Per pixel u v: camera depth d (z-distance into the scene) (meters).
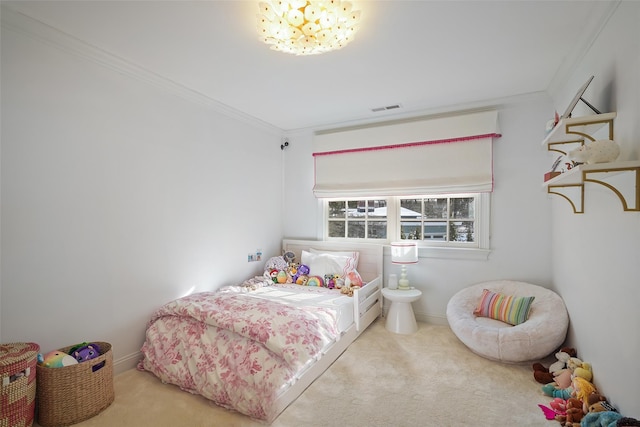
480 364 2.51
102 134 2.32
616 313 1.63
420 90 2.91
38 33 1.94
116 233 2.40
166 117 2.78
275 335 2.03
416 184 3.47
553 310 2.52
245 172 3.68
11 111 1.88
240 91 2.94
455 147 3.31
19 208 1.92
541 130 3.02
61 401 1.80
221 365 2.05
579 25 1.90
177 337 2.33
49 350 2.04
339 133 3.89
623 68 1.54
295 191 4.29
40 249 2.00
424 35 2.01
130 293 2.49
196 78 2.67
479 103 3.19
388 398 2.06
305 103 3.24
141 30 1.97
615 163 1.34
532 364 2.46
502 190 3.18
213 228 3.25
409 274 3.61
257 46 2.16
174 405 2.00
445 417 1.87
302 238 4.25
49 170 2.04
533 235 3.06
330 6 1.62
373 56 2.29
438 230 3.54
